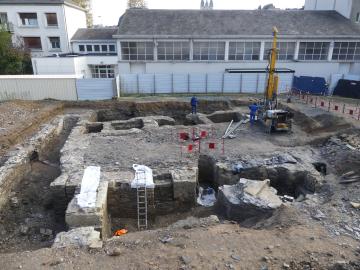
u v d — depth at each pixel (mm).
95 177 11281
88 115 20328
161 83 27172
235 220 10164
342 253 6855
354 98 25703
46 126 17625
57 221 10859
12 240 9773
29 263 6602
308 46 28938
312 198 10234
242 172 12531
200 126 17906
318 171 12633
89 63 32469
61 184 10875
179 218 11258
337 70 29594
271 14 31438
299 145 15297
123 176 11633
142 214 10906
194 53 29062
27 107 20891
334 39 28531
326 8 34406
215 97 25188
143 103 22625
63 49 37812
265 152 14133
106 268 6434
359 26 29922
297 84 27688
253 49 28984
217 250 6914
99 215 9258
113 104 22656
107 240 7684
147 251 6977
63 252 7031
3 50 29094
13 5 35688
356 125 16172
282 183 12633
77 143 15094
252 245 7109
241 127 17906
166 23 29656
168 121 19516
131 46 28547
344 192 10125
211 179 13688
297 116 20047
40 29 36812
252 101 23641
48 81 23484
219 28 29109
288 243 7199
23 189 12000
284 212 8914
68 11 37531
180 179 11344
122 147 14664
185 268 6336
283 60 29422
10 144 14695
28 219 10719
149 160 13195
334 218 8547
